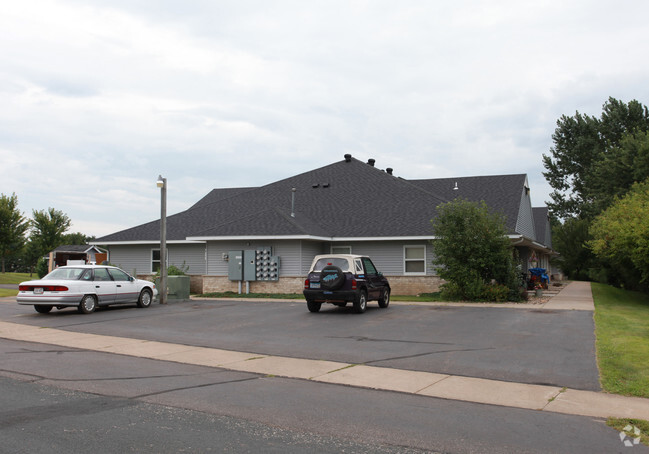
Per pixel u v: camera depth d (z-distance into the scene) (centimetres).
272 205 3186
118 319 1677
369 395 809
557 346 1172
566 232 4484
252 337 1345
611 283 3359
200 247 2980
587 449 579
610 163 4309
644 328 1395
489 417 696
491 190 3130
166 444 574
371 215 2858
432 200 2898
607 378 888
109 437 593
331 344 1238
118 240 3066
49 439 583
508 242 2177
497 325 1477
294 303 2173
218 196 3928
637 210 2178
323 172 3472
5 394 783
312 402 763
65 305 1794
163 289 2184
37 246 5478
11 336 1368
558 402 769
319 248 2783
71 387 834
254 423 656
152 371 969
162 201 2234
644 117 5428
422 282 2608
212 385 862
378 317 1684
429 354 1110
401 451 566
